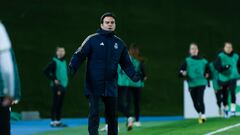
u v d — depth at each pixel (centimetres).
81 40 7512
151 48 7725
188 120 5306
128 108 4578
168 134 3844
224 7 7912
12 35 7406
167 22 7806
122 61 2897
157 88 7594
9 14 7444
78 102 7350
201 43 7812
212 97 5741
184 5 7862
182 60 7712
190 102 5825
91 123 2836
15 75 1983
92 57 2831
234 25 7869
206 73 4744
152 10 7806
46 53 7438
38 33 7462
